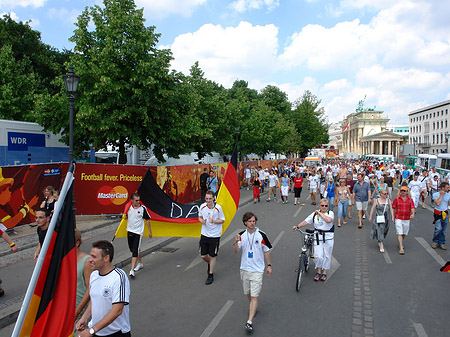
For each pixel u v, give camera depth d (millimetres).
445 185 8984
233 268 7676
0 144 13477
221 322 5074
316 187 17797
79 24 14773
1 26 25141
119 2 15094
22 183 10266
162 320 5184
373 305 5617
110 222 12219
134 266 7270
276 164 40969
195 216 8859
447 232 11320
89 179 12188
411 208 8617
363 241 10023
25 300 2967
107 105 13742
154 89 14906
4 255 8359
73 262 3416
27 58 24625
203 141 25391
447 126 76312
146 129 15648
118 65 14305
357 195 11930
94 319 3121
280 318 5176
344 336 4625
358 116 114875
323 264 6734
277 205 17891
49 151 15547
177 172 16750
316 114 60094
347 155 91375
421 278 6875
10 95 19000
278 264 7879
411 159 41906
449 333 4680
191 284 6695
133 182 13172
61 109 14156
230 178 8680
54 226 3283
